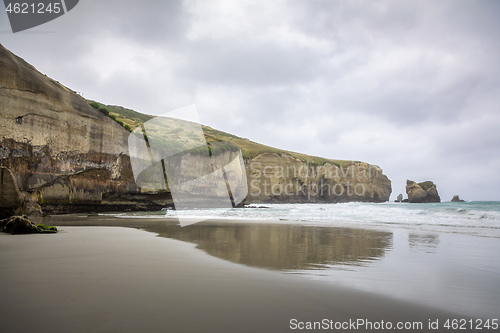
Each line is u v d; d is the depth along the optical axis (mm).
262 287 3104
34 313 2176
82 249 5363
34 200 17453
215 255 5008
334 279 3562
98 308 2312
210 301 2588
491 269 4312
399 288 3256
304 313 2396
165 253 5062
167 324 2047
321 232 9602
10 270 3588
